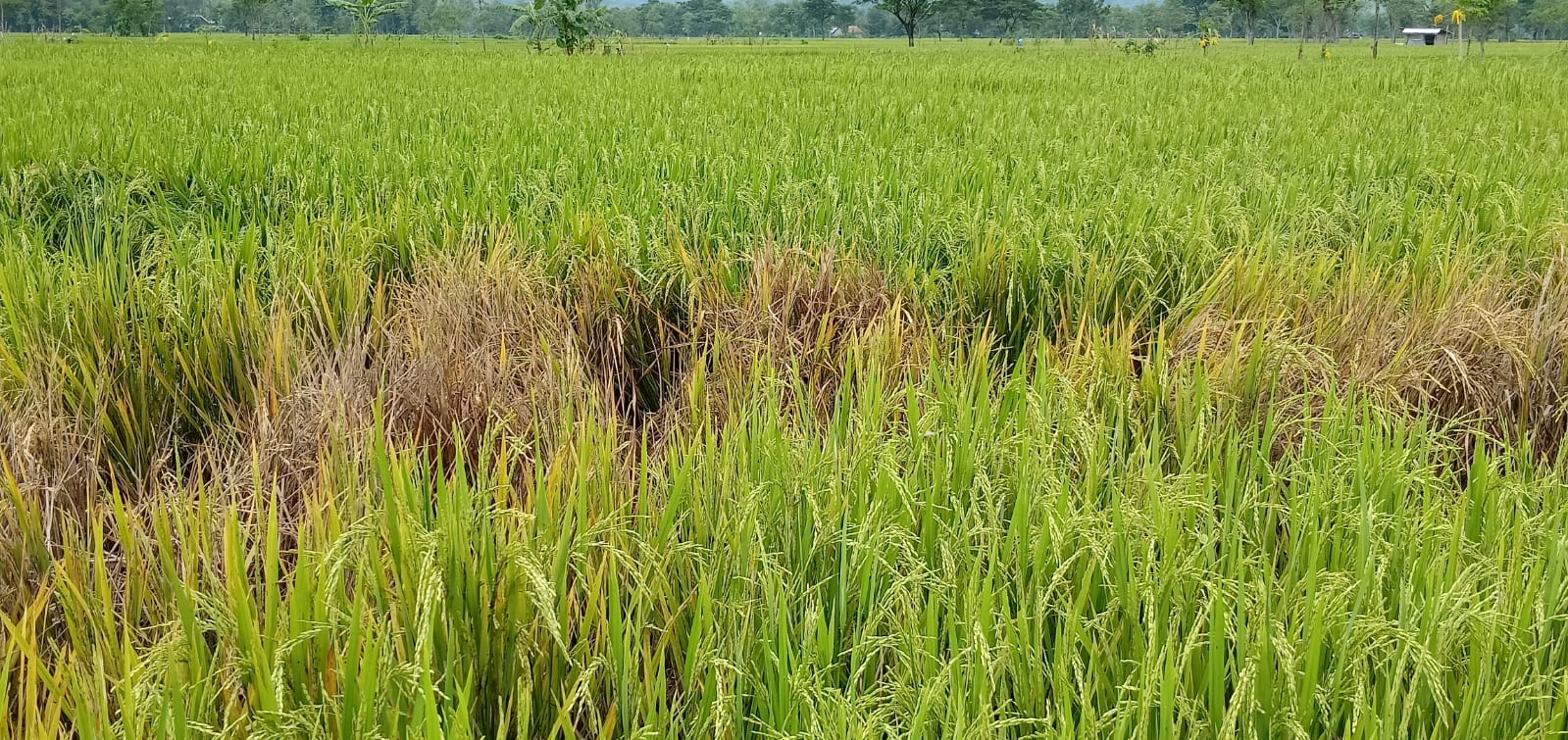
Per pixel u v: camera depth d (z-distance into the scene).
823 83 14.51
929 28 125.19
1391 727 1.65
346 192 5.46
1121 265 4.39
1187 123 8.75
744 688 1.97
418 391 3.34
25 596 2.34
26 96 10.58
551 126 8.04
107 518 2.81
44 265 3.88
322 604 1.85
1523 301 4.23
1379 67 21.03
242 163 6.17
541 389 3.29
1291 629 1.86
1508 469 2.68
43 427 2.90
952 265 4.44
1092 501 2.36
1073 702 1.86
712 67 19.52
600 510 2.35
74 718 1.86
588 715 1.99
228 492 2.75
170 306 3.62
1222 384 3.30
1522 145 7.55
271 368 3.49
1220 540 2.39
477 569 2.05
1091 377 3.25
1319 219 5.03
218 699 1.84
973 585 1.94
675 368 4.28
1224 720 1.66
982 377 3.19
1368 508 2.18
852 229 4.89
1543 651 1.91
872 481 2.44
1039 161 5.98
